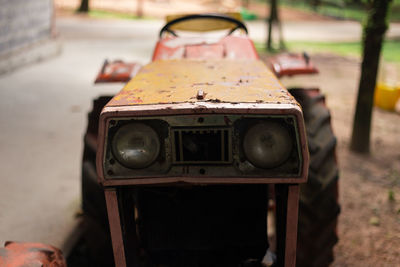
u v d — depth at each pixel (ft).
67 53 37.60
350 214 10.77
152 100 4.82
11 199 11.53
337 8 119.96
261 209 6.12
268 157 4.58
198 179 4.73
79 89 24.73
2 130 17.46
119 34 52.95
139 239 6.77
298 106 4.54
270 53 41.93
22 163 14.06
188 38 8.60
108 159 4.71
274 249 8.74
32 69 30.35
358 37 65.26
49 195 11.76
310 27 82.28
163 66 6.79
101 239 7.45
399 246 9.23
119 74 7.97
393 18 102.27
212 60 7.13
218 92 5.08
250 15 90.79
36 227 10.03
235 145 4.65
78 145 15.79
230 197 6.05
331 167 7.10
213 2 110.93
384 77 31.32
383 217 10.57
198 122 4.59
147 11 90.94
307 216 6.91
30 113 19.90
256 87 5.33
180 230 6.25
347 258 8.85
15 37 30.30
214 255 6.36
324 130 7.46
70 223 10.23
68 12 77.77
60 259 5.19
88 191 7.39
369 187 12.40
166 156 4.72
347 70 33.42
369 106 14.82
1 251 4.79
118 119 4.59
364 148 15.26
